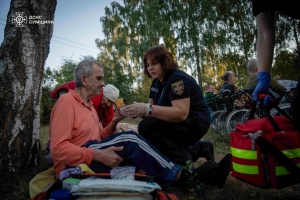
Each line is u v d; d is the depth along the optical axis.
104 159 1.87
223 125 5.59
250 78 4.83
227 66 20.23
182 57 20.14
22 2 2.74
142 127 2.30
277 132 1.63
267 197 2.09
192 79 2.36
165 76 2.38
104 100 2.95
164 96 2.30
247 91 4.79
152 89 2.68
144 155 1.93
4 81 2.62
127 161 1.93
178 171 1.99
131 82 15.56
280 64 17.75
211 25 19.53
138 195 1.42
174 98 2.19
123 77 15.07
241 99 4.91
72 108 2.05
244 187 2.33
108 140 2.00
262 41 1.64
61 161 1.89
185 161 2.24
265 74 1.65
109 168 1.89
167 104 2.30
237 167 1.72
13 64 2.65
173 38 20.55
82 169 1.69
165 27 18.97
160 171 1.96
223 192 2.20
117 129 3.01
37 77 2.81
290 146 1.62
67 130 1.95
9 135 2.55
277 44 17.22
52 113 2.05
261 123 1.73
